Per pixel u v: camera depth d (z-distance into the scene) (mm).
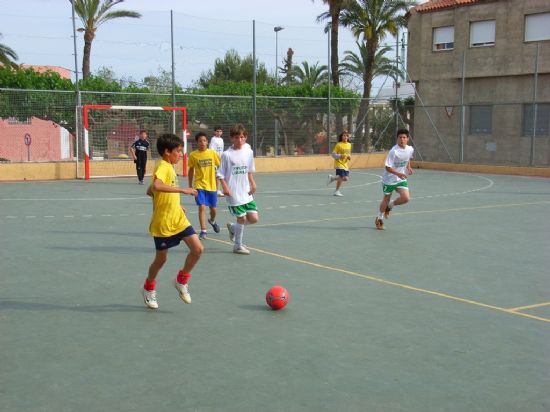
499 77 29828
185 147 24641
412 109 32875
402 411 3818
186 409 3818
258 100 26500
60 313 5906
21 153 23953
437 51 32125
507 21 29141
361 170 28344
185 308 6094
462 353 4875
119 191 18188
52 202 15234
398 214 13445
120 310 6016
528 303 6398
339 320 5730
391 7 32688
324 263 8289
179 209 5965
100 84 25938
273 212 13648
